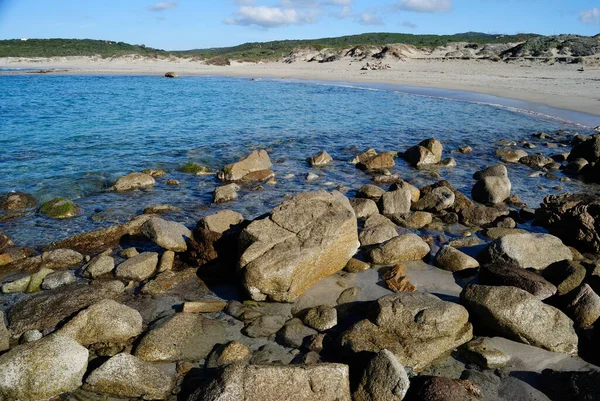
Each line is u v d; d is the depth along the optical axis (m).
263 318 7.70
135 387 6.03
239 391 5.55
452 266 9.45
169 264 9.52
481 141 23.80
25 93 45.28
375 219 11.55
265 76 73.00
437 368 6.54
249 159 16.97
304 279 8.38
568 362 6.66
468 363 6.64
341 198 11.02
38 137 22.91
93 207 13.58
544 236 9.70
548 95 39.03
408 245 9.85
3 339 7.02
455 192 13.55
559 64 67.69
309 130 26.44
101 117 29.77
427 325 6.87
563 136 24.80
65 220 12.53
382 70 72.38
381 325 7.01
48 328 7.45
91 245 10.84
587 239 10.53
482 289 7.44
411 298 7.37
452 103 37.22
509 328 6.96
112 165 18.00
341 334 7.05
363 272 9.38
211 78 71.00
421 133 25.89
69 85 56.31
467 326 7.12
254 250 8.46
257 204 13.92
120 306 7.46
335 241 8.88
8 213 12.82
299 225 9.10
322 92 47.03
